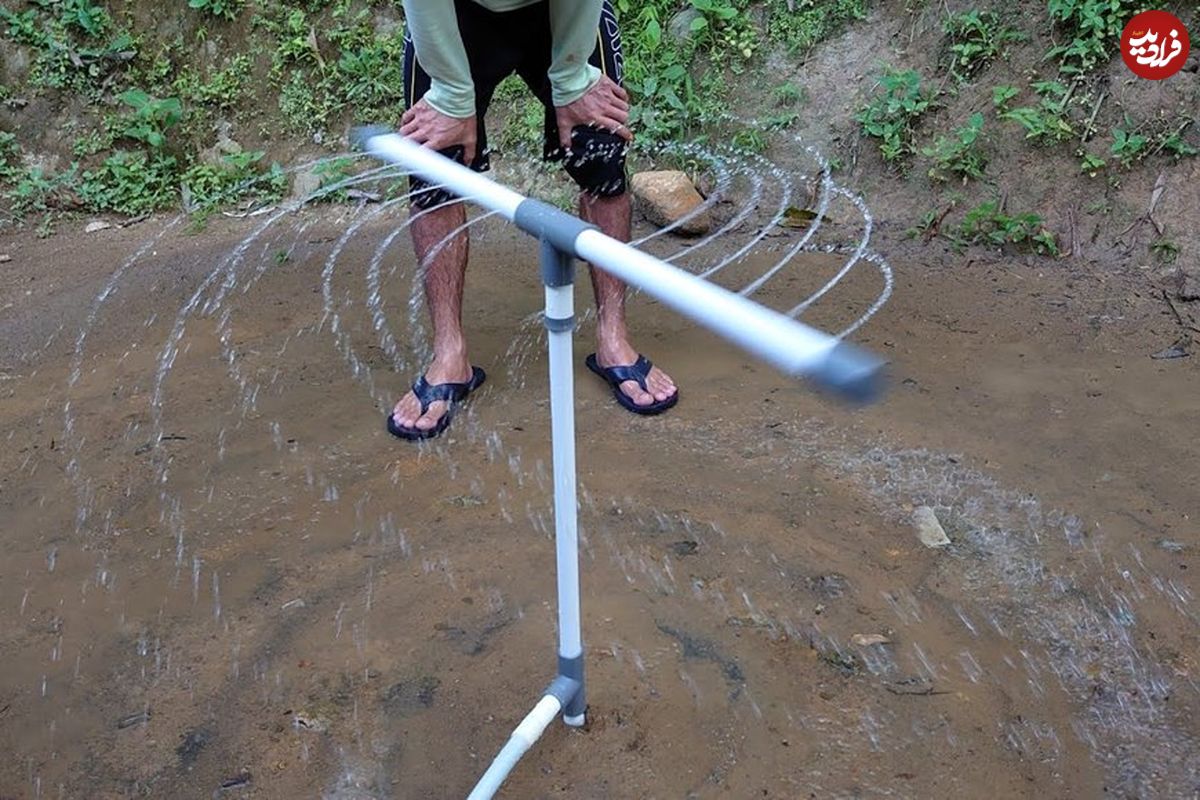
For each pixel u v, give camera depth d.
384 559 2.26
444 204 2.66
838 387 1.13
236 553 2.29
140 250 3.98
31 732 1.86
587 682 1.91
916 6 4.09
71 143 4.48
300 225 4.08
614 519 2.36
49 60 4.52
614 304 2.84
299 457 2.62
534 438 2.67
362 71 4.49
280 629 2.07
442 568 2.22
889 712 1.85
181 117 4.51
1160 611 2.06
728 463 2.55
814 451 2.59
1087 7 3.76
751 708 1.86
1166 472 2.48
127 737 1.84
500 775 1.62
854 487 2.46
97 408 2.87
